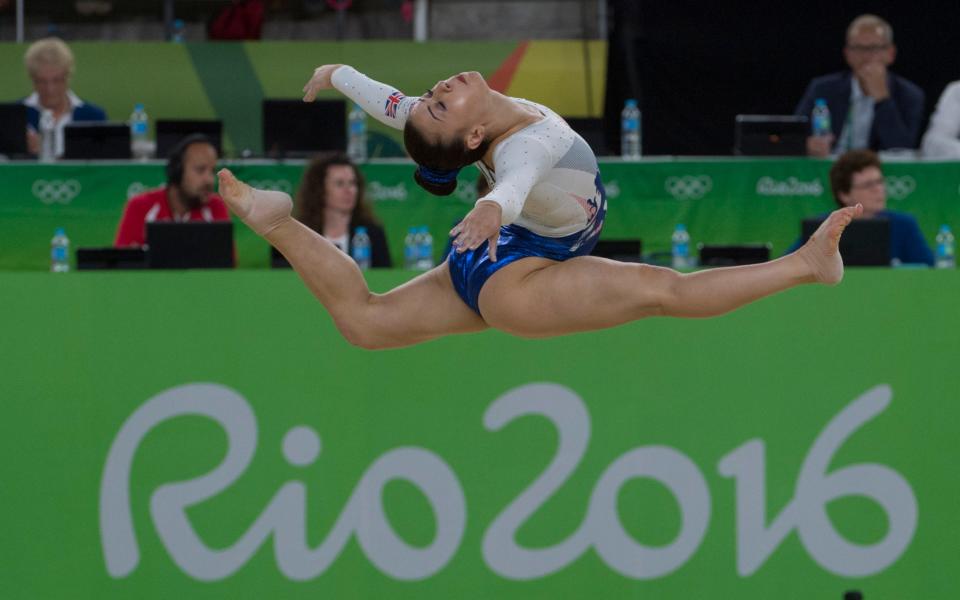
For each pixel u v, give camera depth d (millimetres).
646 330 14016
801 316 14062
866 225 15406
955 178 18984
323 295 10148
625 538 13945
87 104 20953
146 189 18734
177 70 22844
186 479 13828
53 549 13773
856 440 14031
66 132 19031
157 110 22812
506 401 13984
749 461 13984
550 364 14008
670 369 13992
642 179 18969
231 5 24922
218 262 15023
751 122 19562
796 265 9445
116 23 25438
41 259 18641
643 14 23703
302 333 13922
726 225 19031
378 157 20953
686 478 13961
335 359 13938
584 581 13914
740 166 18938
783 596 13922
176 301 13891
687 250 17500
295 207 17453
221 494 13828
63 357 13828
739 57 23578
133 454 13828
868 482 14031
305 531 13867
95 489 13797
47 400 13820
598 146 19656
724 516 13945
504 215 8156
